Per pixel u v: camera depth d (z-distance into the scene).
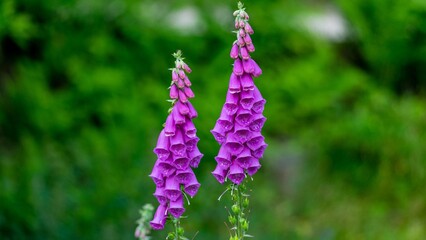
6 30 8.94
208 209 7.77
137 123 9.07
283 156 9.27
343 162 9.25
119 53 9.81
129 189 7.35
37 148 8.39
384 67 10.92
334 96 10.02
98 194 7.11
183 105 2.98
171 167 3.04
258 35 10.36
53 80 9.82
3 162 7.86
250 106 2.98
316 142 9.41
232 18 10.37
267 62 10.46
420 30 10.47
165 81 9.99
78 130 9.28
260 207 8.25
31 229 6.56
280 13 10.43
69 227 6.47
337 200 8.85
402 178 8.92
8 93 9.22
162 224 3.12
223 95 9.65
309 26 10.84
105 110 9.21
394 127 9.23
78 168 7.63
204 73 9.88
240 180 3.10
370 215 8.41
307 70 10.00
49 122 9.08
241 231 3.25
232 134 3.02
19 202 6.61
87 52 9.77
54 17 9.77
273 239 7.25
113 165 7.96
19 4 9.54
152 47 9.97
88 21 9.90
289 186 9.14
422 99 10.27
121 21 10.00
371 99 9.85
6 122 9.09
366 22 10.61
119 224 6.71
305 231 8.09
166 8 10.22
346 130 9.34
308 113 10.02
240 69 2.99
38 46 9.91
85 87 9.30
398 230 8.11
